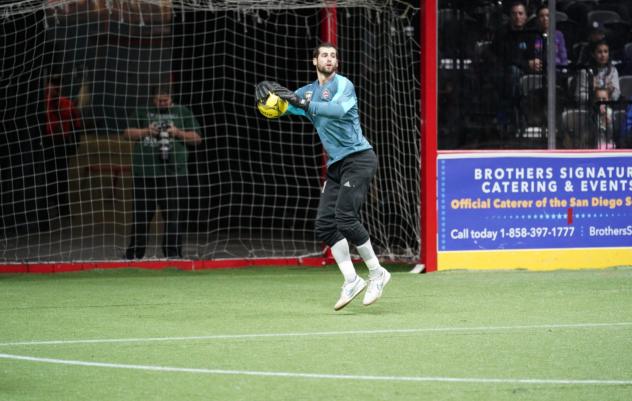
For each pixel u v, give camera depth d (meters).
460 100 30.22
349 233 21.73
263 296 25.41
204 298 25.06
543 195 30.31
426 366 16.31
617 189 30.73
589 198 30.59
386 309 22.83
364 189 21.78
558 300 24.14
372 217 33.44
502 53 30.41
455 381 15.19
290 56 40.16
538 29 30.55
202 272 31.03
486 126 30.42
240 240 39.12
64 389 14.81
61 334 19.72
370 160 21.73
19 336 19.52
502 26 30.33
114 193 41.34
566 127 30.92
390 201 33.25
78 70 40.19
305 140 41.25
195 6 33.50
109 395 14.40
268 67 40.53
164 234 32.72
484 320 21.12
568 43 30.80
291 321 21.14
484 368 16.14
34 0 33.28
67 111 39.50
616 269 30.41
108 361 16.89
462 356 17.12
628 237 30.83
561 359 16.89
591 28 30.92
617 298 24.44
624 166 30.73
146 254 34.69
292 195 41.53
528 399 14.05
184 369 16.14
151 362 16.75
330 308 23.12
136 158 32.16
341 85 21.31
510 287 26.55
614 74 31.08
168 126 32.06
